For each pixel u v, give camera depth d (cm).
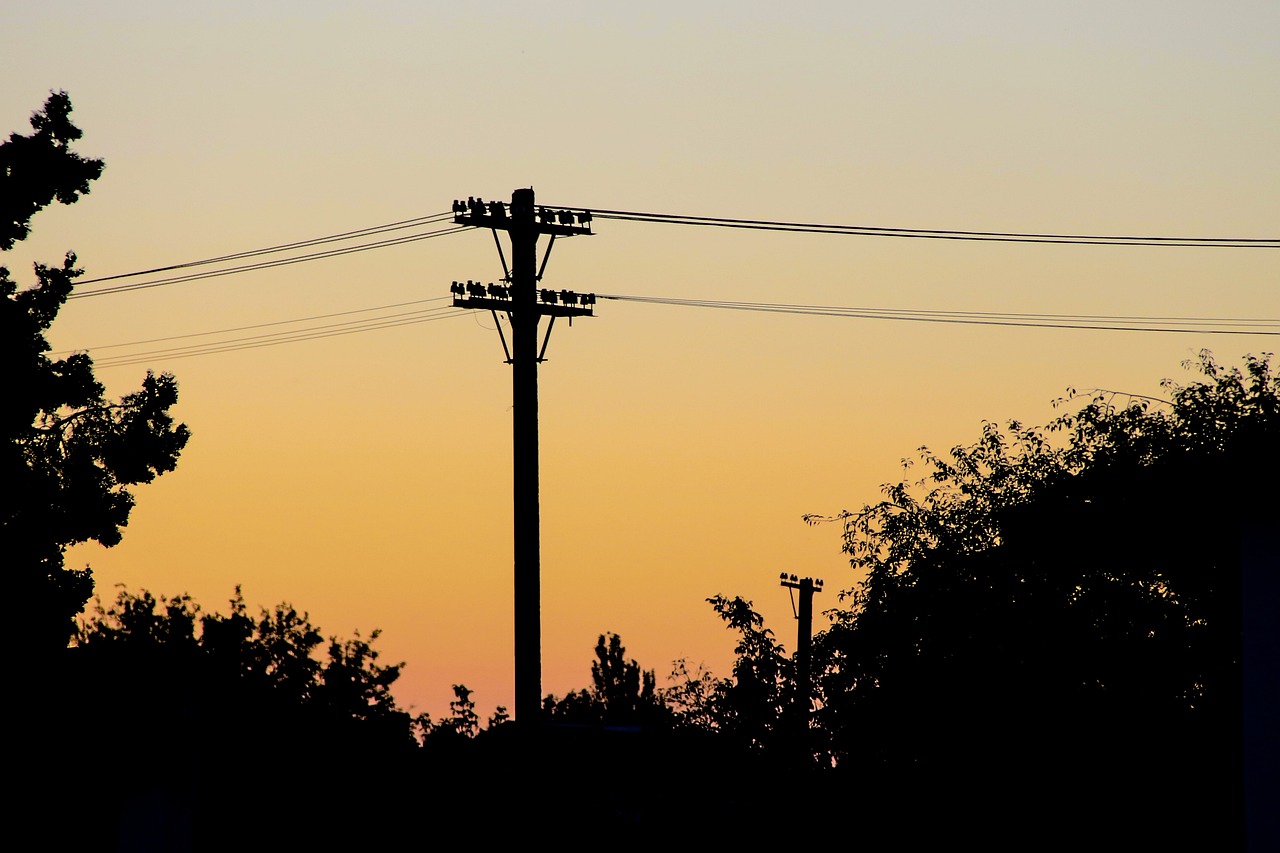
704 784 5078
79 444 6638
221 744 5688
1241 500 3866
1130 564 4831
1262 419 5016
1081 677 4722
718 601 4994
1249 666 3834
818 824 4831
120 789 5700
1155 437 5128
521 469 5734
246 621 5772
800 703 4891
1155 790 4606
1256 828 3784
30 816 5681
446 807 5669
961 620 4825
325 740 5681
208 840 5625
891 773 4806
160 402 6706
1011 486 5144
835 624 4991
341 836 5647
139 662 5825
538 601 5650
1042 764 4672
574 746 5600
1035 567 4878
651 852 5162
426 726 5806
